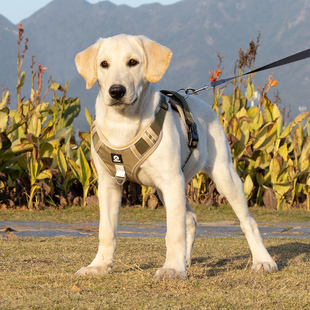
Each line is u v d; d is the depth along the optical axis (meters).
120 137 2.63
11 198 7.56
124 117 2.60
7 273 2.64
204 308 1.92
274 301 2.08
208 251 3.85
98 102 2.78
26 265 2.92
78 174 7.58
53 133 7.86
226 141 3.47
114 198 2.84
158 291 2.20
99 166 2.79
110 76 2.52
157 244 4.11
